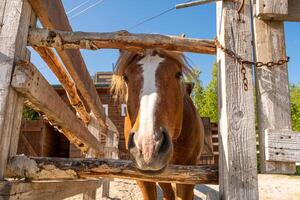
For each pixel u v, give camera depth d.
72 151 12.56
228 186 1.66
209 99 15.58
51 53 2.41
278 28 1.87
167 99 1.96
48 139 13.45
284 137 1.71
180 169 1.84
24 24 1.75
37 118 14.66
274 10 1.80
